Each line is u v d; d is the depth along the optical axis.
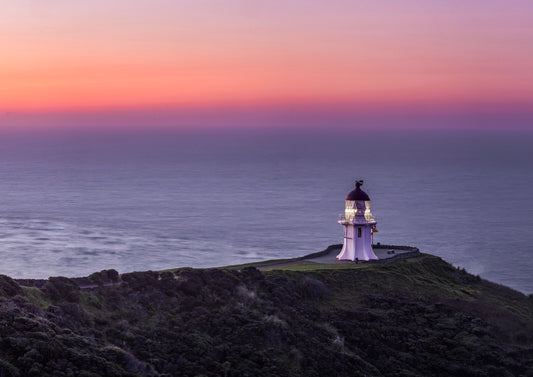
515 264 143.88
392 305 69.81
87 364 42.22
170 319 54.31
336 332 61.22
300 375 51.53
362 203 86.38
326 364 54.31
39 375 39.75
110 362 43.53
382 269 79.81
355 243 86.75
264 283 66.31
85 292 53.81
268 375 49.81
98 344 46.19
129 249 144.75
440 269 86.12
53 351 41.94
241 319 56.44
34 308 47.06
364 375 54.69
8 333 42.53
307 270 75.69
